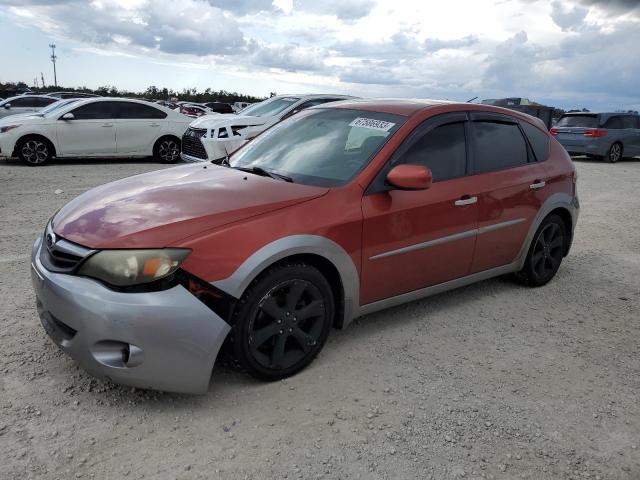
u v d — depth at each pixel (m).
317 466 2.48
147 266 2.62
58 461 2.40
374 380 3.23
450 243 3.89
